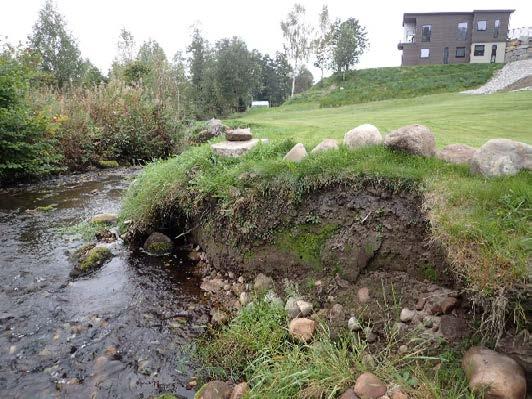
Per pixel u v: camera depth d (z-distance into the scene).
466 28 40.94
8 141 9.99
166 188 5.95
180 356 3.65
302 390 2.91
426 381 2.73
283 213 4.47
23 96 10.84
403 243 3.75
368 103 28.20
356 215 4.07
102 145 13.15
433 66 38.34
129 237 6.11
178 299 4.58
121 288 4.84
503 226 3.15
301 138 7.96
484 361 2.65
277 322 3.80
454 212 3.42
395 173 4.01
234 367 3.43
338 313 3.72
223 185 5.03
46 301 4.53
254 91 48.66
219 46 39.28
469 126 10.21
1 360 3.59
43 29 31.92
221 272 4.98
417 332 3.21
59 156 11.32
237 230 4.76
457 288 3.27
